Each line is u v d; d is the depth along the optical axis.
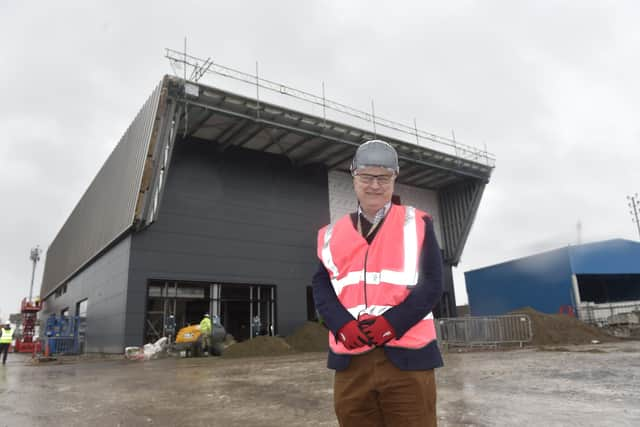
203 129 23.11
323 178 28.23
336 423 4.48
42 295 51.62
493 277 31.02
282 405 5.63
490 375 7.76
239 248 23.72
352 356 1.58
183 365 13.75
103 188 28.59
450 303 32.34
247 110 22.22
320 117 23.88
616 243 26.56
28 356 28.53
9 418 5.53
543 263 27.05
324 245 1.78
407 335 1.52
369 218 1.80
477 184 32.22
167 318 20.98
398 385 1.50
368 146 1.79
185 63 20.83
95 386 8.66
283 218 25.78
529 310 20.02
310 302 25.98
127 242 21.11
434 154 29.08
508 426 4.00
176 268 21.53
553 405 4.88
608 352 12.08
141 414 5.42
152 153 20.23
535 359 10.60
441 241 33.69
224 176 24.23
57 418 5.40
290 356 17.09
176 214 22.17
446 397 5.66
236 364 13.38
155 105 20.70
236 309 23.30
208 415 5.18
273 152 26.38
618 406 4.72
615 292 31.17
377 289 1.57
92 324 25.86
